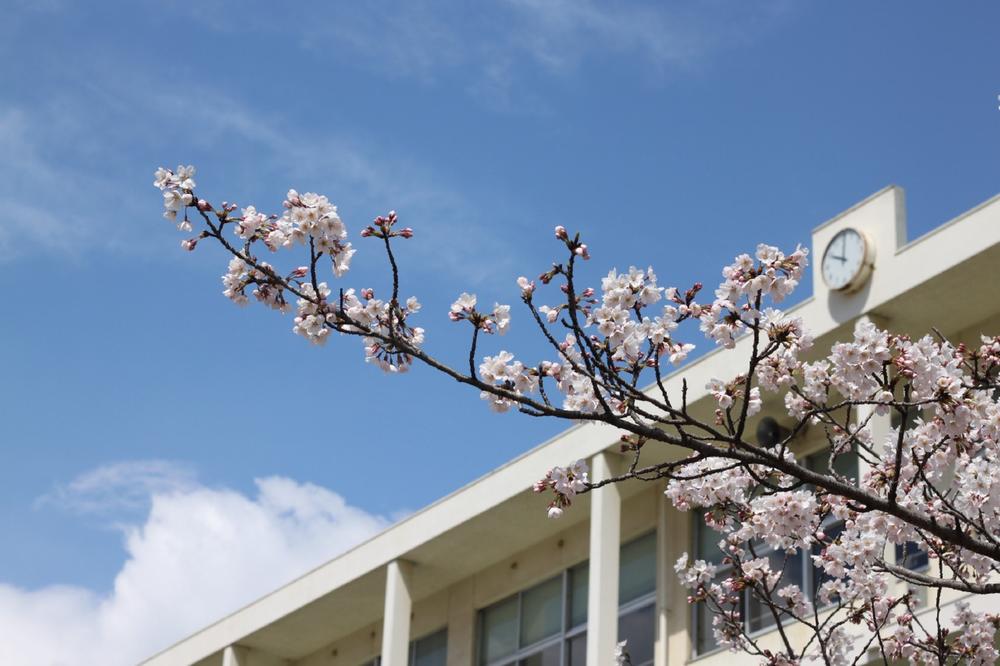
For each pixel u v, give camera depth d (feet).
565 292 22.30
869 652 45.55
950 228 48.70
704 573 36.50
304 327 22.40
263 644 79.87
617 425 22.91
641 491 62.13
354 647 77.56
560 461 61.11
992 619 34.40
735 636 35.65
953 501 29.04
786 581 54.24
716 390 24.49
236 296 22.48
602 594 56.95
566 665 64.08
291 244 21.95
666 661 58.18
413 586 72.23
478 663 68.95
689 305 22.81
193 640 82.23
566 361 23.30
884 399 23.26
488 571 69.87
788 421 54.85
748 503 30.58
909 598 34.99
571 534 65.77
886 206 50.93
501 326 22.58
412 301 23.02
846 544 28.91
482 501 64.85
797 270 22.18
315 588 74.08
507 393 22.68
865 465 46.50
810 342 22.66
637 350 22.61
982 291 48.67
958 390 22.95
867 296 50.37
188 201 21.98
